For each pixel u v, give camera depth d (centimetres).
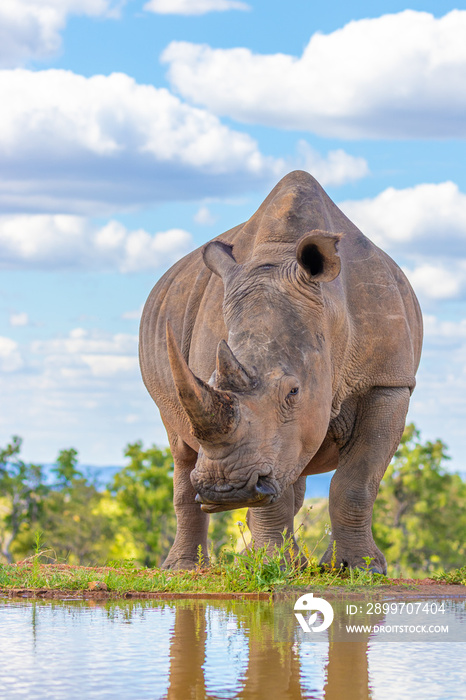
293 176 1576
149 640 883
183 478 1842
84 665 759
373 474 1541
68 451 9081
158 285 1970
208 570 1537
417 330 1708
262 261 1365
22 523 8700
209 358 1557
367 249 1591
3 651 823
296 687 685
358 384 1533
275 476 1197
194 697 652
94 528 8594
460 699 647
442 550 8331
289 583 1327
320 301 1322
